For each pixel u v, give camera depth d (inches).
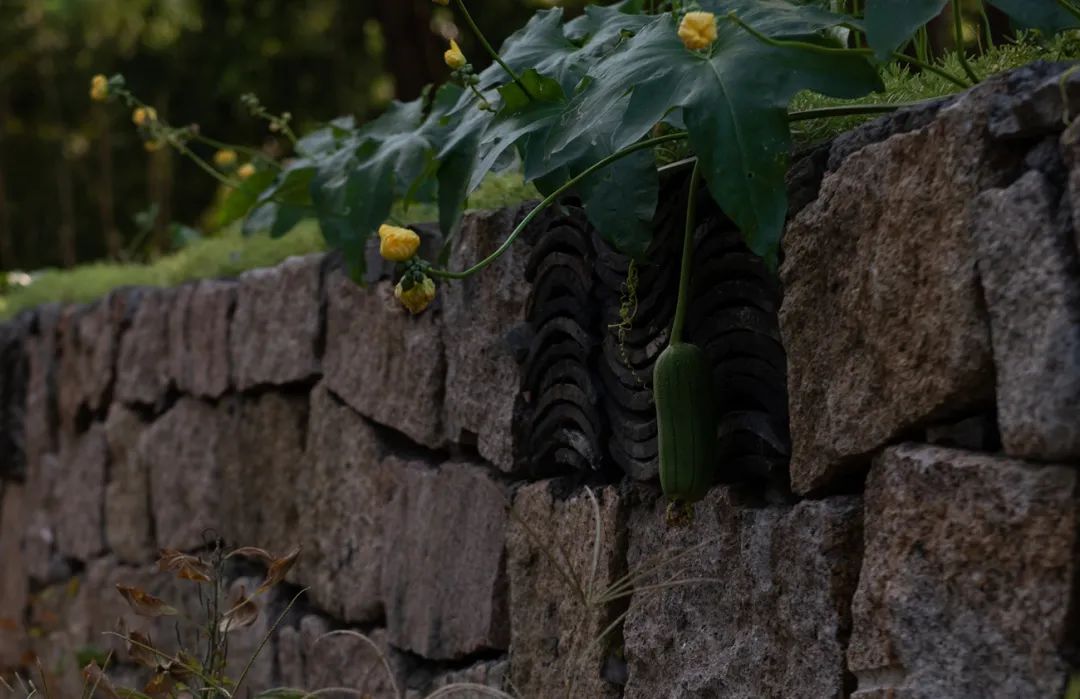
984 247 75.0
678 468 93.9
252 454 188.7
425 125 142.3
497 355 132.5
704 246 101.5
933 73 104.5
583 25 120.5
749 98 88.5
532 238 128.1
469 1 395.5
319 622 167.9
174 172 495.2
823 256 89.1
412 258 92.4
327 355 169.0
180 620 203.3
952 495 77.6
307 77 463.5
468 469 138.9
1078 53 93.7
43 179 553.0
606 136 101.0
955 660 77.0
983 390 76.8
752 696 95.7
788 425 95.6
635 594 108.5
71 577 249.4
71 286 265.7
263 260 197.2
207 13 459.2
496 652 133.3
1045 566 71.6
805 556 90.7
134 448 224.7
